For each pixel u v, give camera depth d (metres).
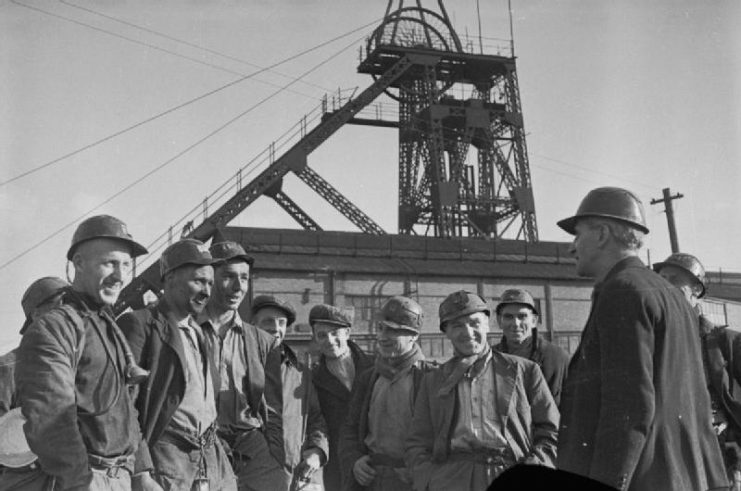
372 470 4.94
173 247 4.56
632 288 3.24
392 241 29.88
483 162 31.97
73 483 3.37
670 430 3.17
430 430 4.55
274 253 28.12
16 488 3.58
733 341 5.11
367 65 31.84
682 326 3.34
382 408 5.00
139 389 4.18
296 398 5.36
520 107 29.92
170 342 4.29
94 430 3.60
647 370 3.12
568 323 28.17
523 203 29.67
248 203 29.92
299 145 30.56
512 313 5.39
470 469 4.25
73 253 3.88
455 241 30.00
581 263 3.63
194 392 4.43
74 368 3.57
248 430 4.89
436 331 27.47
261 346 5.16
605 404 3.14
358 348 6.01
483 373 4.46
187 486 4.26
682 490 3.13
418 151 33.16
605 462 3.07
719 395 5.01
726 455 4.96
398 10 29.66
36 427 3.35
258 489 4.88
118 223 3.92
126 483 3.73
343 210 31.70
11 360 4.30
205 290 4.52
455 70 31.53
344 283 27.52
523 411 4.38
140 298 14.58
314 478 5.59
